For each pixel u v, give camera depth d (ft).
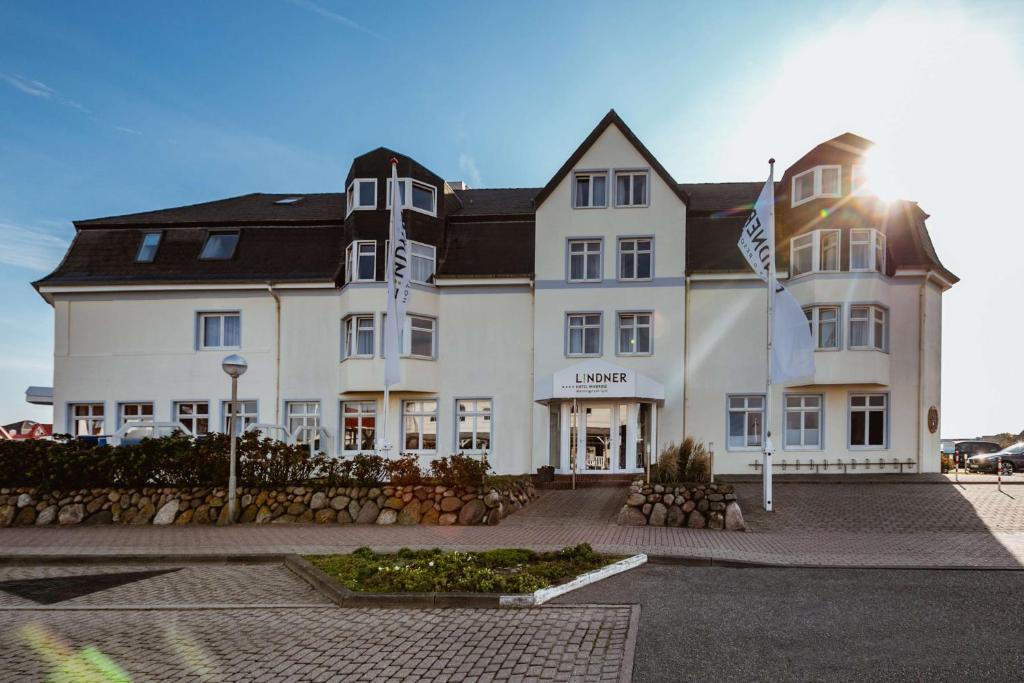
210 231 93.40
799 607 26.84
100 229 94.38
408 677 19.92
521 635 23.57
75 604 29.58
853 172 80.69
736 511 47.50
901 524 48.21
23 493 52.65
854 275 78.18
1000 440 137.49
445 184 93.20
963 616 25.36
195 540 44.14
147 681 19.89
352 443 86.69
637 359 82.74
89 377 88.94
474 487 51.34
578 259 85.56
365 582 30.40
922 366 80.02
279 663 21.30
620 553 37.29
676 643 22.40
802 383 79.77
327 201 102.06
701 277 82.89
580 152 85.66
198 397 88.07
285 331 88.28
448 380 85.87
